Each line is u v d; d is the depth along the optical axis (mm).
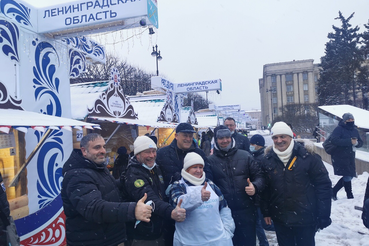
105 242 2234
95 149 2262
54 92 4730
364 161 7668
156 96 12812
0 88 3680
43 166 4250
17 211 3742
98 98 5996
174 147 3143
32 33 4320
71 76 5457
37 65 4391
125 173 2684
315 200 2814
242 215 2994
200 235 2393
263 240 3895
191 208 2367
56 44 4820
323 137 12906
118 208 1925
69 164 2223
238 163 3096
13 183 3613
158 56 17703
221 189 3057
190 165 2594
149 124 6371
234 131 5098
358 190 6355
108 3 4070
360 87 27359
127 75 27516
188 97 37594
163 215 2373
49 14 4348
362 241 3760
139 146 2658
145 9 3895
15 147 3811
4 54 3814
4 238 2240
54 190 4406
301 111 42719
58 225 4363
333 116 11367
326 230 4281
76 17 4246
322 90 30734
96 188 2109
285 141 2863
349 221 4602
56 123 3152
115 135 7848
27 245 3875
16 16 4047
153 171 2787
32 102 4254
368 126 8867
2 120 2654
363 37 26125
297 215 2771
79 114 5484
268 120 75250
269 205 3066
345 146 5539
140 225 2602
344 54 28578
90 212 1941
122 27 4266
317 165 2793
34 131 4109
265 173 3016
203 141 13227
